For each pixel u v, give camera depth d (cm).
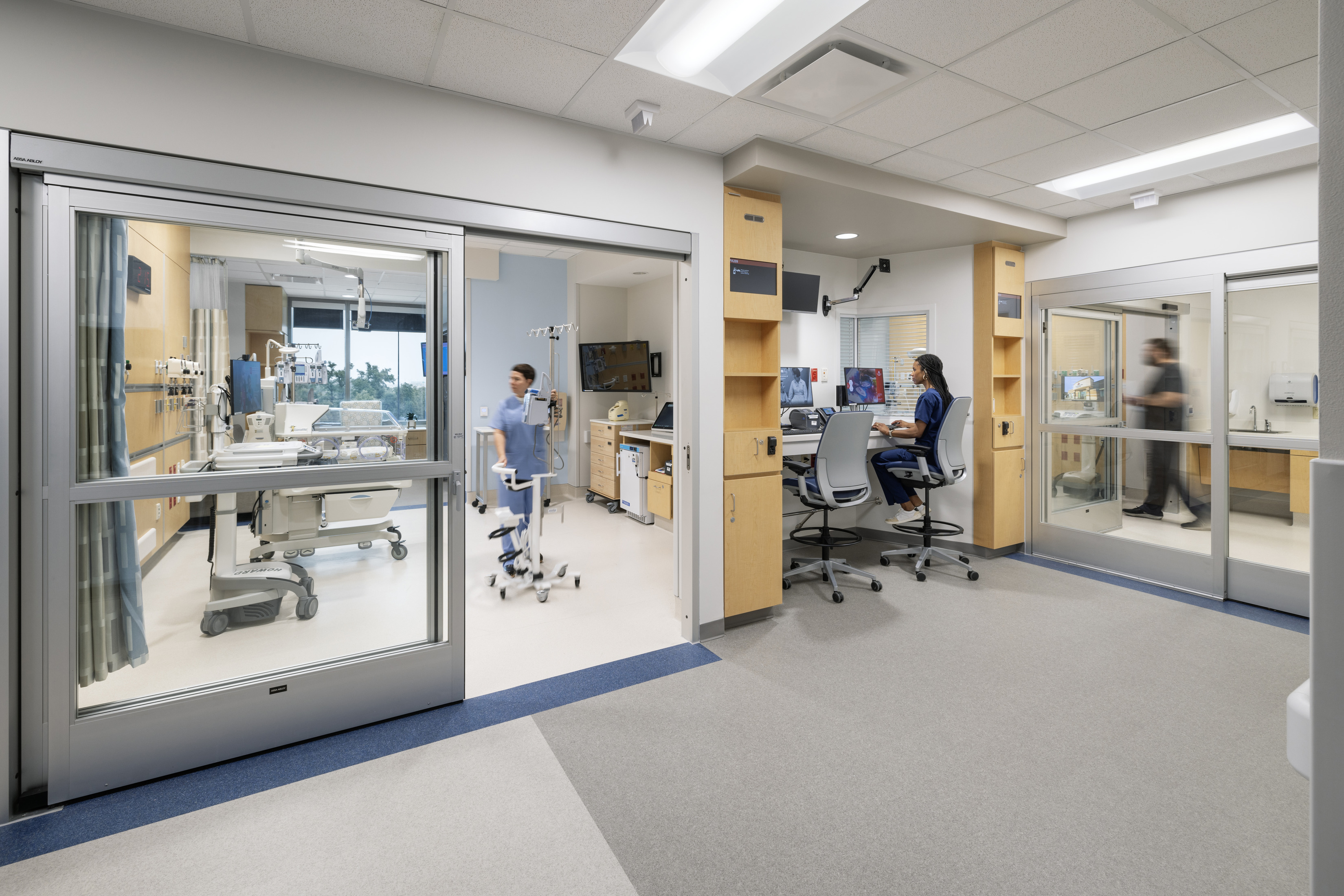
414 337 231
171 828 171
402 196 220
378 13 181
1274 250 324
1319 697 64
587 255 615
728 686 250
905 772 194
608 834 168
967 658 275
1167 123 266
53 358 176
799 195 319
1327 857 64
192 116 188
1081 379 410
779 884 151
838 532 482
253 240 207
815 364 466
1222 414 346
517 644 291
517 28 191
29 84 169
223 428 207
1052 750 205
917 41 204
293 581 221
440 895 149
